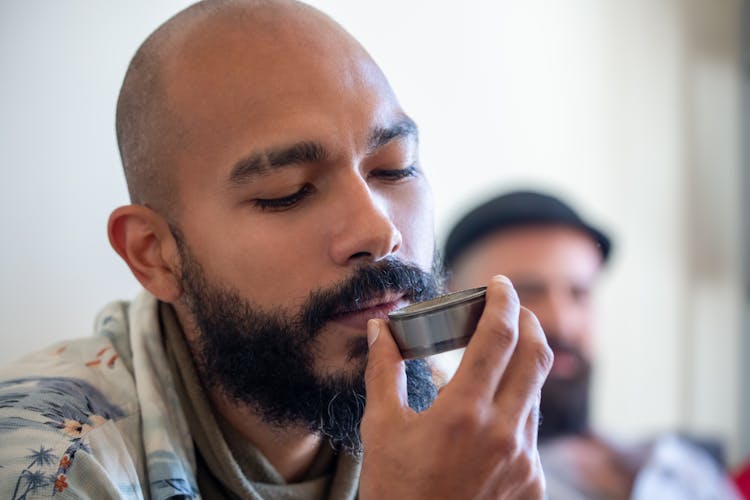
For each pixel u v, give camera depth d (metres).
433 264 0.85
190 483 0.80
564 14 2.36
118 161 1.69
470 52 2.18
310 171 0.75
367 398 0.66
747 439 2.63
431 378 0.80
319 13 0.81
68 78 1.64
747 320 2.65
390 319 0.67
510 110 2.25
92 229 1.67
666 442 2.08
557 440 1.89
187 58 0.79
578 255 1.92
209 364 0.82
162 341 0.88
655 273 2.54
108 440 0.76
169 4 1.73
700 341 2.60
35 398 0.76
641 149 2.51
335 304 0.73
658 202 2.54
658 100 2.53
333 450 0.89
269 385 0.77
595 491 1.87
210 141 0.76
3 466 0.68
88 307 1.66
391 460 0.63
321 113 0.74
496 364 0.62
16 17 1.60
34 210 1.61
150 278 0.86
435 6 2.12
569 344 1.89
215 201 0.77
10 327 1.59
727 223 2.65
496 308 0.63
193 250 0.81
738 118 2.63
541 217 1.89
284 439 0.85
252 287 0.76
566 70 2.36
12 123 1.59
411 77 2.09
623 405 2.49
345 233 0.72
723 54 2.62
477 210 1.89
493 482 0.63
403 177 0.81
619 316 2.49
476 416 0.62
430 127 2.12
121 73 1.69
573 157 2.37
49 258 1.63
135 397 0.83
